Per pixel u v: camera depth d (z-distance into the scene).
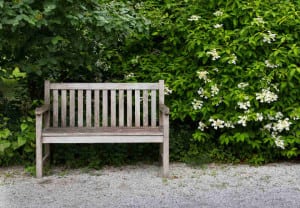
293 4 6.68
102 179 5.93
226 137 6.47
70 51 6.63
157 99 6.69
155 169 6.33
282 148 6.33
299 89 6.38
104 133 5.91
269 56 6.36
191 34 6.56
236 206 5.15
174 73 6.82
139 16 6.64
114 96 6.41
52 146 6.52
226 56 6.37
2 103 6.76
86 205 5.16
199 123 6.56
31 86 7.01
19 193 5.47
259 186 5.71
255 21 6.38
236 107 6.40
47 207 5.11
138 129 6.20
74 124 6.38
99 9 6.31
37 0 5.96
